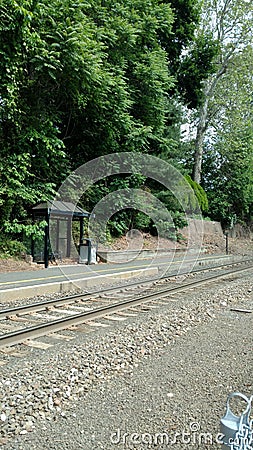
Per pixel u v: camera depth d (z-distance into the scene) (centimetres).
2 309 790
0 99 1348
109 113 1708
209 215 3381
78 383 447
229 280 1337
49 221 1440
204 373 483
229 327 712
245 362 520
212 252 2475
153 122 2070
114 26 1689
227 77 3020
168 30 2089
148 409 389
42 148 1525
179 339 636
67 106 1700
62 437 338
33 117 1511
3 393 409
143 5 1920
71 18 1390
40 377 452
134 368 504
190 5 2377
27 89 1503
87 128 1798
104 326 697
